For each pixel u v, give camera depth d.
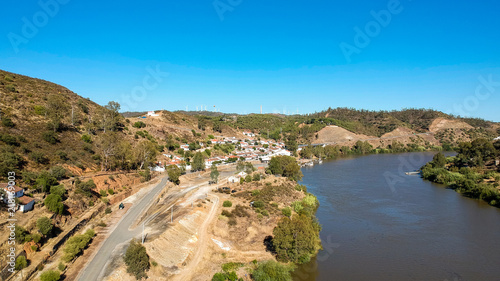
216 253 54.72
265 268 48.50
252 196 87.12
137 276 42.72
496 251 58.81
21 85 120.44
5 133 72.56
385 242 63.31
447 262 54.84
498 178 104.31
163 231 56.38
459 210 84.12
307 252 55.91
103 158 88.44
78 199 61.22
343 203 91.69
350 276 50.19
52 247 44.75
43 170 62.91
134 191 83.12
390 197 98.19
